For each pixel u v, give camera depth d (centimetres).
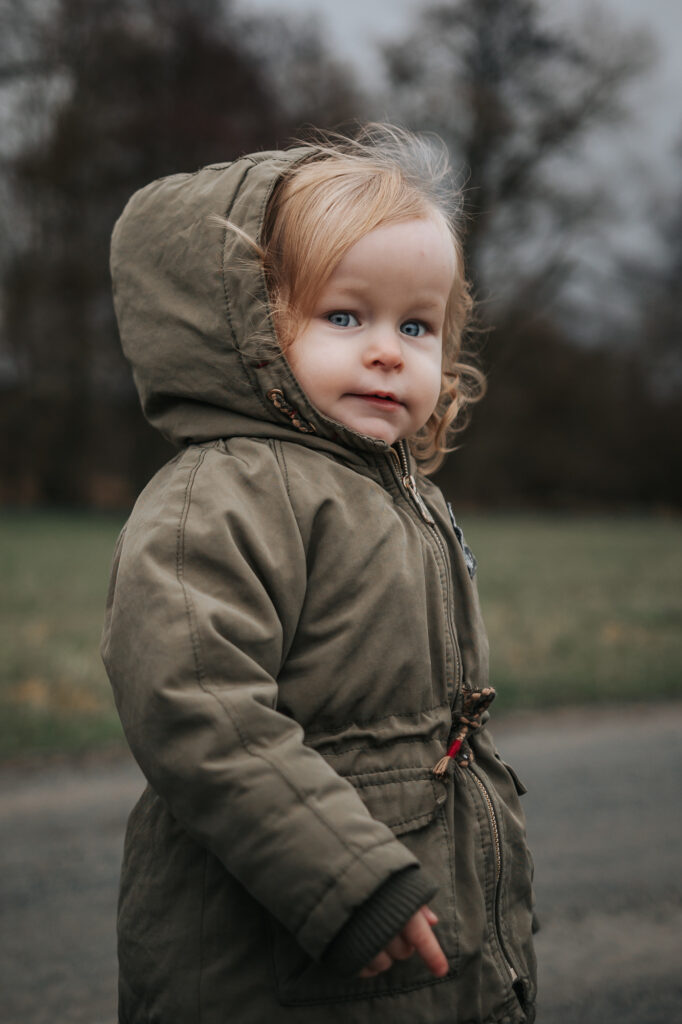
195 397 149
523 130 2520
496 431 3241
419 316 151
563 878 309
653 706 529
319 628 135
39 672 562
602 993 239
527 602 902
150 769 122
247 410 146
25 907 286
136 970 137
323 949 113
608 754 441
